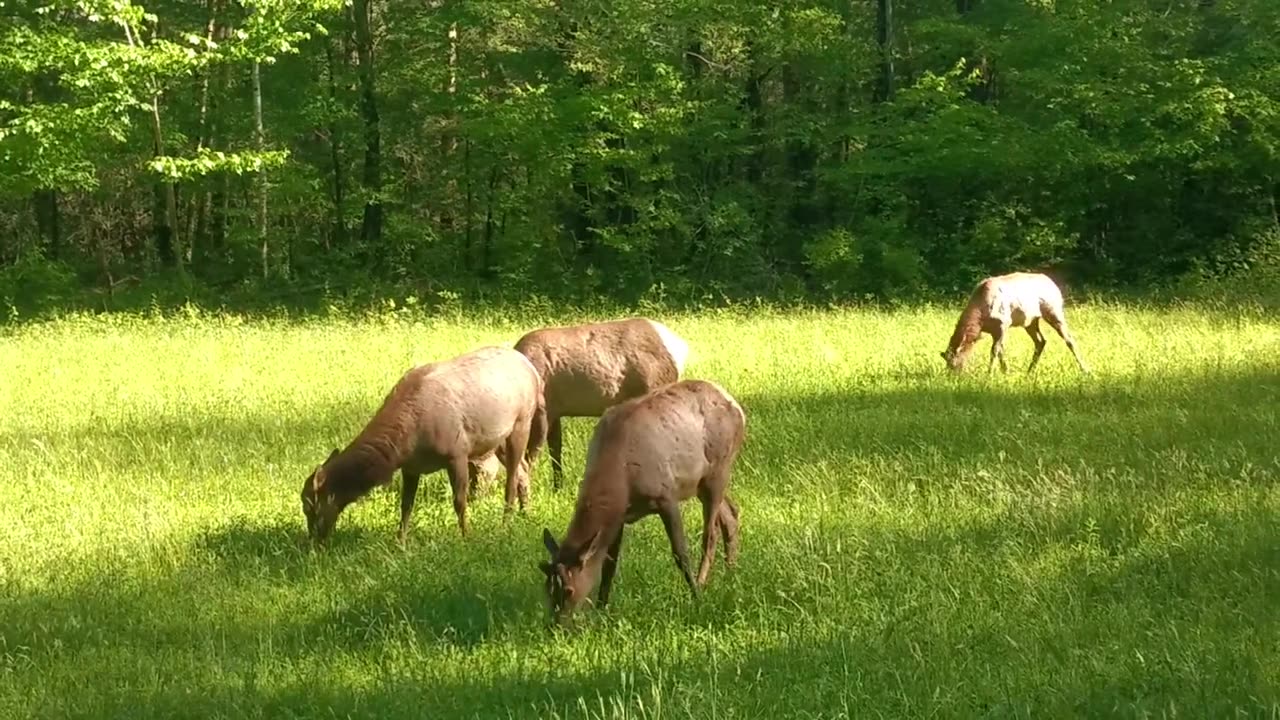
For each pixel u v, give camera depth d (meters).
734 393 12.23
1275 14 26.00
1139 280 26.06
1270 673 5.04
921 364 13.88
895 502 8.15
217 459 9.81
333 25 28.20
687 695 4.93
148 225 33.06
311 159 30.81
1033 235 25.47
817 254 25.53
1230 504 7.65
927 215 28.14
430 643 5.93
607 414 6.40
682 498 6.41
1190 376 12.52
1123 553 6.93
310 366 14.53
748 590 6.45
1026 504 7.73
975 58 29.62
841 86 29.62
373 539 7.76
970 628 5.80
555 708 5.00
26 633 6.20
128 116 23.88
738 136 27.31
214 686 5.42
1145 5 27.50
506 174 29.20
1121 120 25.67
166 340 17.38
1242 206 27.05
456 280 26.94
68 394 13.04
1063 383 12.55
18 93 26.22
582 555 5.93
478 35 29.06
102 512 8.44
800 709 4.90
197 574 7.10
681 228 26.58
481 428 7.88
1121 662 5.27
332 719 5.08
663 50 27.09
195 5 27.86
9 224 32.75
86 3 21.02
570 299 24.67
